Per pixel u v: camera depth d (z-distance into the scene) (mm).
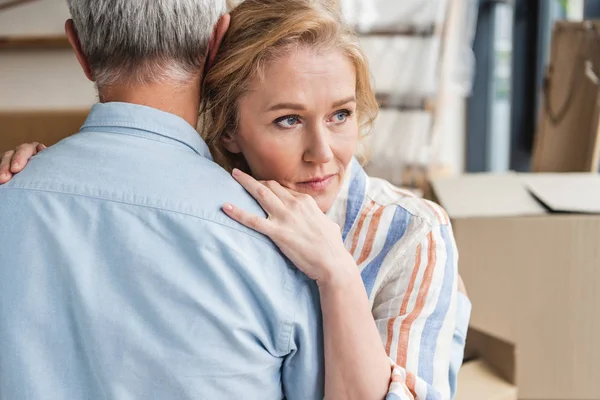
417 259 935
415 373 872
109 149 761
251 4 903
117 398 706
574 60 2045
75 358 712
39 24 3004
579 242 1461
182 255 715
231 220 741
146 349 701
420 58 3586
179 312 703
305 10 853
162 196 727
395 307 923
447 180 1763
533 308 1497
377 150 3617
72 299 702
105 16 752
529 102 3773
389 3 3584
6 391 708
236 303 714
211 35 823
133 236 711
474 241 1485
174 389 710
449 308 927
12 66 3043
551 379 1513
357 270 787
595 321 1485
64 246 706
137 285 705
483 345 1460
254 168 929
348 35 875
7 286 705
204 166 780
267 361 745
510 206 1540
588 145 1977
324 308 770
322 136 874
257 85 869
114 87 790
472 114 4020
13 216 719
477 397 1328
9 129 3021
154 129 781
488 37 3910
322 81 853
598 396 1513
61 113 3010
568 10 3533
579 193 1586
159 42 768
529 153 3826
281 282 755
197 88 824
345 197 983
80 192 725
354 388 772
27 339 702
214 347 708
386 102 3635
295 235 764
